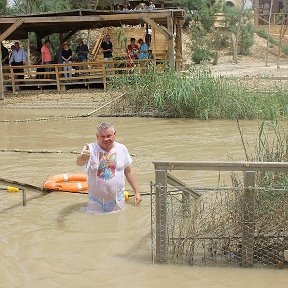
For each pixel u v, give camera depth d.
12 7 33.66
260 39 44.59
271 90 15.86
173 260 5.42
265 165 5.14
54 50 32.38
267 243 5.30
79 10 22.09
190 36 41.19
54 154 11.03
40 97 22.09
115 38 26.42
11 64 24.56
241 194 5.45
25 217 6.93
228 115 15.15
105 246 5.88
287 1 43.38
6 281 5.11
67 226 6.53
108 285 4.98
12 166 9.96
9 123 16.14
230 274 5.11
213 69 30.45
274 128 8.55
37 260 5.56
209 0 41.97
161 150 11.05
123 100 16.94
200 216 5.79
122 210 7.03
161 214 5.33
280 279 5.00
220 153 10.48
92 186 6.93
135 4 33.06
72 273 5.25
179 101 15.66
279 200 5.42
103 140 6.83
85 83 23.03
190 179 8.32
